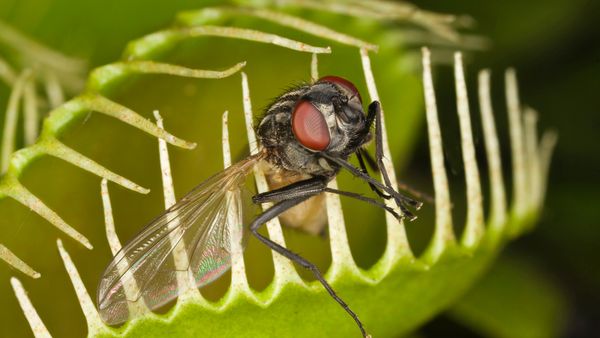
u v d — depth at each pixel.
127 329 0.06
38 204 0.06
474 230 0.06
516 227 0.06
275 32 0.06
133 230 0.06
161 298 0.06
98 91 0.06
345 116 0.06
